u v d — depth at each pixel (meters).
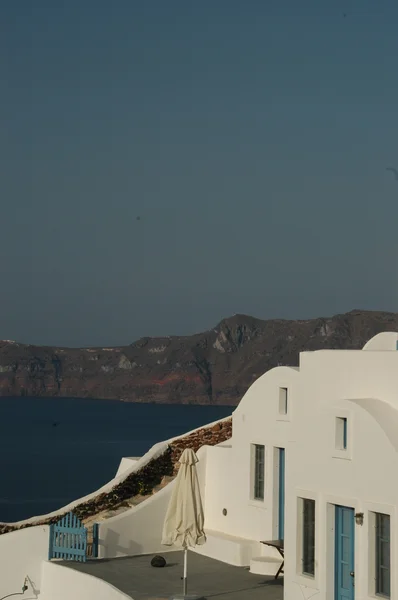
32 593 38.38
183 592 32.88
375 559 27.44
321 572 28.98
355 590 27.77
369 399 28.84
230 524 41.81
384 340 36.22
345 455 28.39
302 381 31.95
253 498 40.59
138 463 48.16
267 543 35.88
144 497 47.16
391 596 26.44
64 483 172.75
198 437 49.56
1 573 38.59
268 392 39.97
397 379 28.31
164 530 33.72
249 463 40.84
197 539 33.12
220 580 35.72
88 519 45.72
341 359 30.39
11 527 45.88
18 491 156.75
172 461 48.97
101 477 185.75
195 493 33.59
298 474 30.42
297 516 30.34
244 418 41.53
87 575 35.22
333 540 29.05
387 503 26.72
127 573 36.53
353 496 27.98
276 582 35.38
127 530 40.34
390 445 26.66
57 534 38.84
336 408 28.91
